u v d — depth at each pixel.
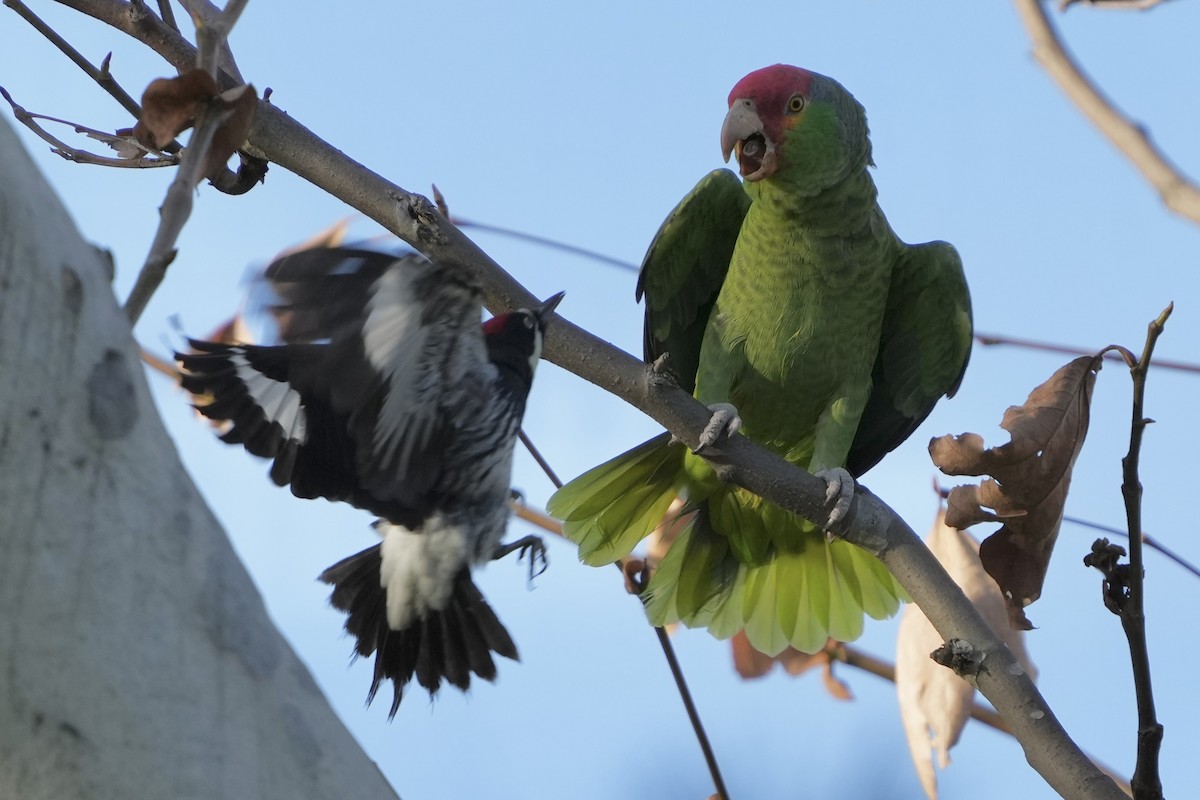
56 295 3.76
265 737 3.80
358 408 6.65
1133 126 6.71
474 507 7.48
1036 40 7.07
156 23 7.62
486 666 7.64
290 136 7.79
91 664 3.64
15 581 3.62
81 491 3.72
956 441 6.79
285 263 5.83
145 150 6.73
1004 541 7.03
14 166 3.74
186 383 6.75
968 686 7.52
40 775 3.59
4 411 3.65
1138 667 6.03
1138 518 6.03
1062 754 6.59
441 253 7.71
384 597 7.81
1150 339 5.97
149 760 3.63
